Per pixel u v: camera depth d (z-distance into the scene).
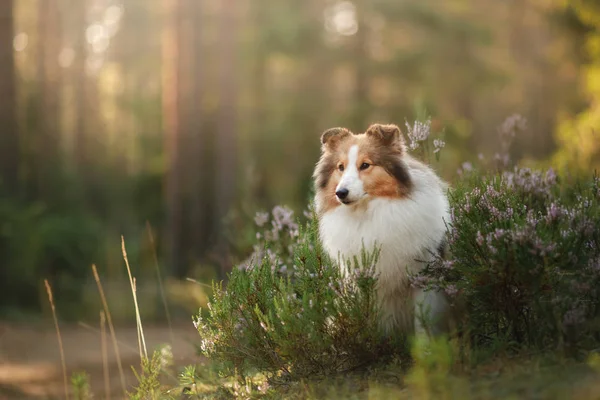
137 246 19.11
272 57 31.39
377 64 29.77
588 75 16.94
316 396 4.62
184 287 15.08
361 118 29.05
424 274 5.05
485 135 38.66
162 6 34.72
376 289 5.05
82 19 35.94
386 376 4.69
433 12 29.64
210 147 21.20
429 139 6.64
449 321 4.79
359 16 30.08
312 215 6.48
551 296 4.53
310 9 30.77
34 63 31.08
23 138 22.75
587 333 4.36
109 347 10.19
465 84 29.94
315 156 30.28
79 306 14.17
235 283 5.45
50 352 9.95
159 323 12.74
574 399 3.42
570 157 9.78
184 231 19.33
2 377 8.05
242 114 31.50
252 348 5.25
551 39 34.31
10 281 14.94
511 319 4.64
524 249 4.40
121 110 36.88
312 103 31.72
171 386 6.08
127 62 36.97
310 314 4.88
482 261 4.69
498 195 5.33
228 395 5.34
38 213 16.45
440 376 4.03
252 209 11.18
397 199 5.36
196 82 19.86
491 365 4.27
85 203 25.25
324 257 5.40
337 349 5.05
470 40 30.45
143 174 28.22
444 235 5.42
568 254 4.37
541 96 35.53
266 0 29.33
